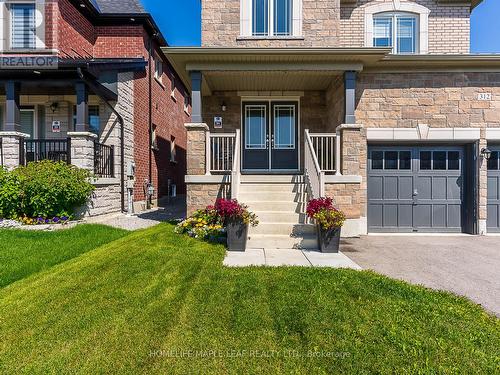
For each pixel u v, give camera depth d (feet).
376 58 22.21
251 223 18.38
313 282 12.12
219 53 21.42
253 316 9.31
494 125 24.23
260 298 10.57
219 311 9.64
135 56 34.22
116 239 19.08
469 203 24.73
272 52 21.26
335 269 13.98
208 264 14.21
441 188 25.12
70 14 29.45
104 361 7.29
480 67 24.04
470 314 9.79
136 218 27.71
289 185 23.00
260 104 29.25
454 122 24.22
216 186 22.49
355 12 27.61
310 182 21.81
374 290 11.35
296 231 19.19
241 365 7.20
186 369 7.06
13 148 23.57
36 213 21.84
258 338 8.25
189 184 22.48
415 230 25.03
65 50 28.66
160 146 41.70
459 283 12.97
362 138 24.29
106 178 27.02
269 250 17.94
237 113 28.94
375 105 24.34
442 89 24.26
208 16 25.88
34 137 31.42
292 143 29.17
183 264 14.06
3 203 21.53
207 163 22.63
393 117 24.34
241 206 18.10
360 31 27.50
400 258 16.98
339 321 9.08
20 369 7.02
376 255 17.63
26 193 21.76
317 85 27.27
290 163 29.14
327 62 22.63
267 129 29.19
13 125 24.23
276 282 12.10
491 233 24.72
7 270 13.12
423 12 27.09
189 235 19.63
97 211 25.43
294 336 8.36
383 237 23.12
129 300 10.39
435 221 25.08
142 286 11.58
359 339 8.21
